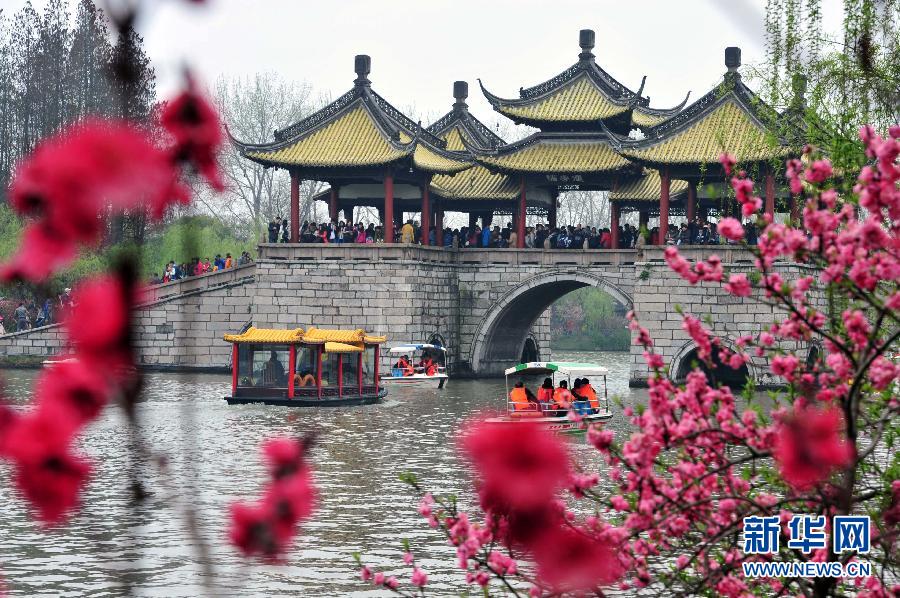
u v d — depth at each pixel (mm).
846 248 12469
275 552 5332
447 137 113750
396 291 93812
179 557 31422
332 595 29031
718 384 14320
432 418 67188
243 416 66562
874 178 11906
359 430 61031
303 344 73000
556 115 98688
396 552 33562
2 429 3896
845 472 13227
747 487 14617
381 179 98375
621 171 97562
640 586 14719
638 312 87000
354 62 98375
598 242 100562
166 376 93562
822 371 14492
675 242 89125
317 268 95250
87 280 3869
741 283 13266
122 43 3635
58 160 3586
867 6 27078
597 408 59438
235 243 132250
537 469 4273
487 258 99875
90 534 33969
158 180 3695
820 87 29422
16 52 111750
